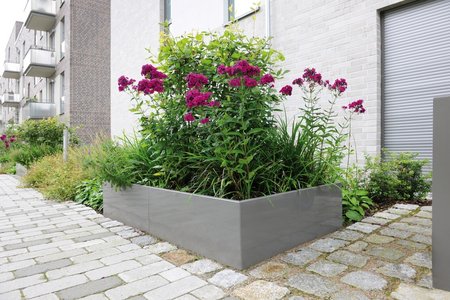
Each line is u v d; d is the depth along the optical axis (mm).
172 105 3090
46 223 3555
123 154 3748
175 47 3189
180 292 1858
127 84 3215
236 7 6480
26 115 16141
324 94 4977
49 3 15742
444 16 4074
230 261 2227
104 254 2521
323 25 5000
